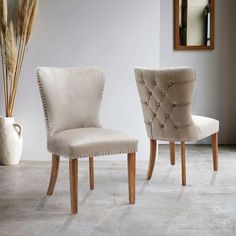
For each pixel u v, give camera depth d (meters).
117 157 4.72
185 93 3.60
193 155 5.03
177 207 3.17
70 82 3.47
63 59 4.61
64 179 3.92
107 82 4.65
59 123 3.38
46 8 4.55
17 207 3.16
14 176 4.00
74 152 3.00
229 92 5.83
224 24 5.76
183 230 2.73
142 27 4.62
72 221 2.88
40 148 4.68
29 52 4.57
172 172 4.19
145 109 3.89
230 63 5.80
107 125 4.70
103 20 4.60
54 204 3.23
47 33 4.57
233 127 5.86
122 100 4.68
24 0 4.32
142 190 3.59
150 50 4.64
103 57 4.63
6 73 4.37
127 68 4.65
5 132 4.37
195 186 3.71
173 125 3.72
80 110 3.48
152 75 3.65
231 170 4.29
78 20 4.58
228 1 5.73
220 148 5.51
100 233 2.68
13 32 4.42
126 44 4.62
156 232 2.70
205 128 3.94
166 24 5.75
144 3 4.60
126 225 2.81
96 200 3.32
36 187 3.66
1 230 2.73
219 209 3.12
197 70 5.80
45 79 3.36
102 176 4.04
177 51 5.78
